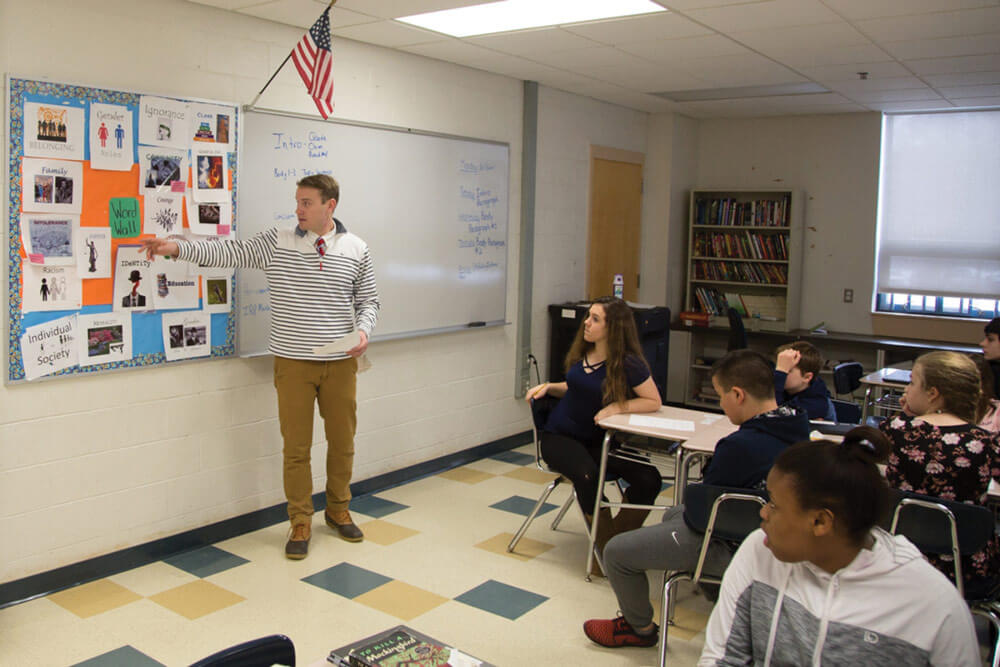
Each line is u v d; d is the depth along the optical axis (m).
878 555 1.44
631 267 7.06
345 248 3.73
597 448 3.70
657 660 2.89
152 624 3.04
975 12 3.61
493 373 5.60
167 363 3.60
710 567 2.60
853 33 4.05
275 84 3.95
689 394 7.17
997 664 2.44
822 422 3.38
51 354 3.20
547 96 5.78
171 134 3.51
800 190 6.84
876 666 1.41
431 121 4.86
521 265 5.72
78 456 3.33
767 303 7.15
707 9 3.67
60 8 3.12
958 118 6.36
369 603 3.27
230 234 3.78
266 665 1.56
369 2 3.56
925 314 6.57
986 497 2.56
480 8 3.70
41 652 2.81
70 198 3.20
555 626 3.13
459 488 4.84
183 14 3.54
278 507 4.16
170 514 3.69
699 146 7.44
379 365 4.69
